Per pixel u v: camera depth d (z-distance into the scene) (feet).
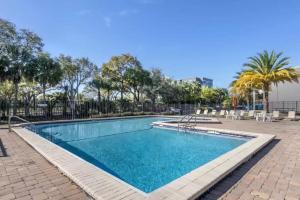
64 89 91.30
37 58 70.49
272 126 44.88
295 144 24.64
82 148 28.63
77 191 11.53
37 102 63.98
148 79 102.37
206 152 26.16
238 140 32.94
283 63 71.05
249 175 14.26
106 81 96.94
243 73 79.87
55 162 15.75
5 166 15.78
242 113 66.85
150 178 17.70
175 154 25.39
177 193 10.64
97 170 13.98
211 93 154.40
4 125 42.83
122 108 82.69
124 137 36.83
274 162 17.29
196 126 42.24
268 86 72.54
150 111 90.38
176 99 126.41
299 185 12.53
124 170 19.75
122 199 10.07
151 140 33.99
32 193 11.26
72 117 64.18
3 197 10.78
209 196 11.18
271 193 11.48
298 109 90.94
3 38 64.03
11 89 83.97
